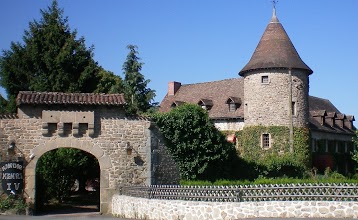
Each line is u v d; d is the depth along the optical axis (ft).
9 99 104.99
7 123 66.08
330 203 47.75
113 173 68.54
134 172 69.41
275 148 123.85
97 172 91.40
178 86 172.35
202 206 51.57
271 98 125.18
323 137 152.87
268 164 105.09
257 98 126.93
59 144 67.10
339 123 169.07
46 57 102.58
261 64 126.31
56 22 108.06
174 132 82.69
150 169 69.92
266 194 50.14
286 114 124.57
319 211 47.91
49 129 67.05
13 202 64.80
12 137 66.03
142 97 177.78
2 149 65.46
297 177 101.60
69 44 104.27
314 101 175.01
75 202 86.84
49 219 59.67
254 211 49.34
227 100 144.46
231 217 49.80
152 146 70.74
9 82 104.17
